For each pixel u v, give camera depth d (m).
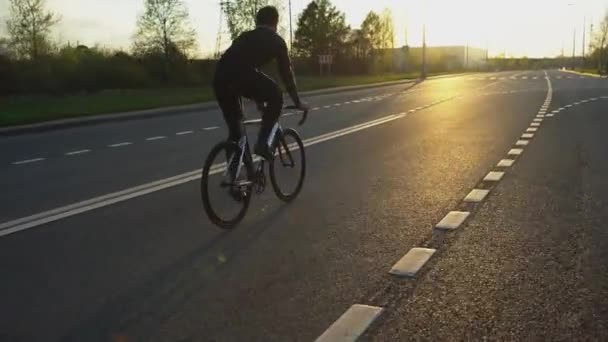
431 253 4.70
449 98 27.36
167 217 6.02
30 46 39.84
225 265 4.54
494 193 6.84
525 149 10.40
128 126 17.08
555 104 21.56
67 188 7.66
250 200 6.62
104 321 3.57
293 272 4.35
